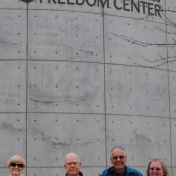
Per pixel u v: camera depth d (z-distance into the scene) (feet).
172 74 44.47
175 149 43.52
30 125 39.32
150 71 43.24
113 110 41.14
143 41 43.19
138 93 42.34
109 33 41.93
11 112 39.34
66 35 40.83
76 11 41.29
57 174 39.14
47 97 39.83
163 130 43.09
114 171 24.16
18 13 40.60
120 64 41.93
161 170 20.54
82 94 40.47
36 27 40.52
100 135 40.45
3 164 38.70
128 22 42.75
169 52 44.60
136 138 41.60
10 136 39.06
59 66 40.37
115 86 41.52
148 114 42.52
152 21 43.86
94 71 41.04
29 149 39.01
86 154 39.86
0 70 39.83
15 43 40.24
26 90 39.73
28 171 38.75
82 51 40.98
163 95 43.60
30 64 40.06
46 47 40.40
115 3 42.50
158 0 44.55
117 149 23.85
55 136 39.50
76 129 39.93
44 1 40.91
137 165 41.29
